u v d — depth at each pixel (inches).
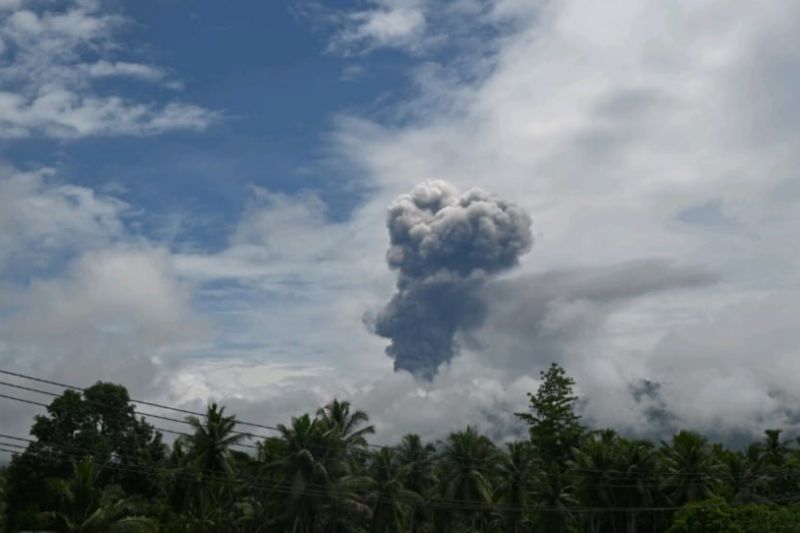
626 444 4379.9
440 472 4387.3
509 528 4498.0
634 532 4168.3
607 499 4180.6
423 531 4638.3
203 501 3550.7
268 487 3555.6
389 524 4121.6
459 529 4948.3
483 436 4365.2
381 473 4101.9
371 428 3604.8
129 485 3949.3
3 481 3912.4
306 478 3437.5
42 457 3705.7
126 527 2760.8
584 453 4340.6
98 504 2790.4
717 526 3065.9
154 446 4097.0
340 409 3631.9
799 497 4020.7
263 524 3634.4
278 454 3538.4
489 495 4242.1
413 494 4217.5
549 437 5088.6
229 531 3880.4
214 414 3523.6
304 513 3511.3
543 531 4350.4
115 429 3969.0
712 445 4554.6
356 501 3572.8
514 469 4261.8
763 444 4771.2
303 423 3481.8
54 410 3858.3
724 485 4244.6
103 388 3981.3
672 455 4254.4
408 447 4520.2
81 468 2817.4
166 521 3506.4
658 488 4158.5
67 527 2719.0
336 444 3496.6
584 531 4586.6
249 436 3257.9
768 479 4227.4
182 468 3548.2
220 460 3479.3
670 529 3203.7
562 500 4338.1
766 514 3056.1
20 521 3117.6
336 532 3988.7
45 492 3659.0
